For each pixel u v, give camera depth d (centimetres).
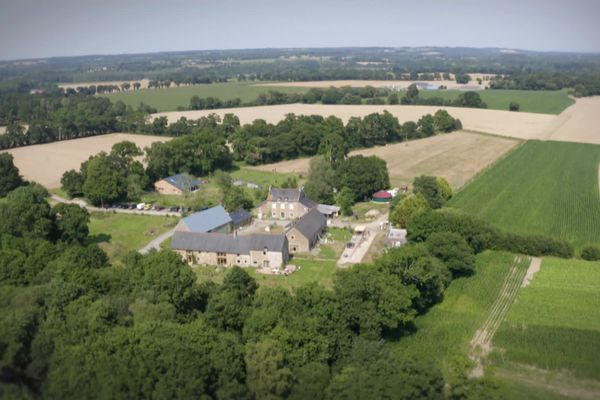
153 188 17575
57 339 6250
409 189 16375
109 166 16100
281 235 10956
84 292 7556
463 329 8112
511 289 9525
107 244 12231
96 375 5734
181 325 6725
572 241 11631
